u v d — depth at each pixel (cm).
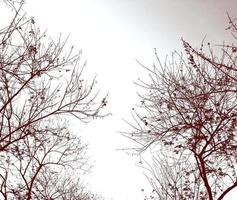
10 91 1052
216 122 926
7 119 1055
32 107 1111
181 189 1127
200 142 951
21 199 1236
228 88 879
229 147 921
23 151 1177
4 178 1156
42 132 1181
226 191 866
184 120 941
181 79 967
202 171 909
